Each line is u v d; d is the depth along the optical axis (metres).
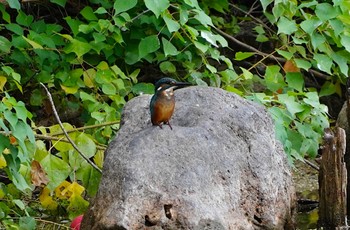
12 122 9.76
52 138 11.21
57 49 12.55
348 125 11.41
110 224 8.09
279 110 11.35
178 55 12.88
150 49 12.25
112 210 8.18
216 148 8.80
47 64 12.55
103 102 12.34
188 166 8.49
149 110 9.33
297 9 12.77
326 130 10.46
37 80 12.58
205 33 12.27
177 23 11.95
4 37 12.95
